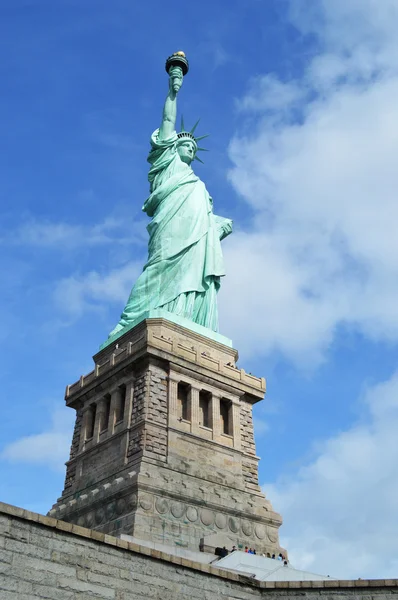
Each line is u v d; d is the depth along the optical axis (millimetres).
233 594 33312
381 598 33844
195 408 76250
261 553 70500
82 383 83188
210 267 91500
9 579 24422
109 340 85250
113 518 65750
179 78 108062
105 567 27953
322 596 34438
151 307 86188
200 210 94750
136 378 76125
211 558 61625
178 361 76625
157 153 102062
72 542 27141
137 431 70938
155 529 63531
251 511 73125
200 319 88188
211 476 72312
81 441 79625
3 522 25109
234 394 81438
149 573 29656
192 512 67688
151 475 66688
